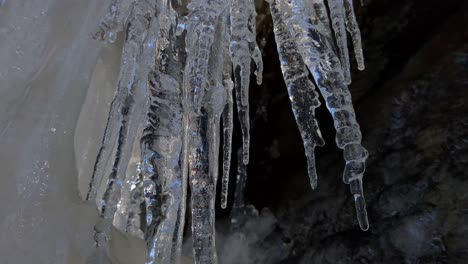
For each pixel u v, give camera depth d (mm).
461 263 2213
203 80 1988
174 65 2113
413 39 2766
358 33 2047
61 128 1994
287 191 2803
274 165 2951
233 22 2100
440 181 2359
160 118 2061
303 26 2031
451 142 2404
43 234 1914
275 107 3133
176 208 2025
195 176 2020
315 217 2619
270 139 3059
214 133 2053
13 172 1942
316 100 2025
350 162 1943
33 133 1973
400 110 2574
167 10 2113
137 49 2023
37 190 1940
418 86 2578
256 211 2865
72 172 1996
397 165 2473
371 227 2428
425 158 2430
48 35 2045
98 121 2312
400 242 2334
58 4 2062
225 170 2092
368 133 2602
